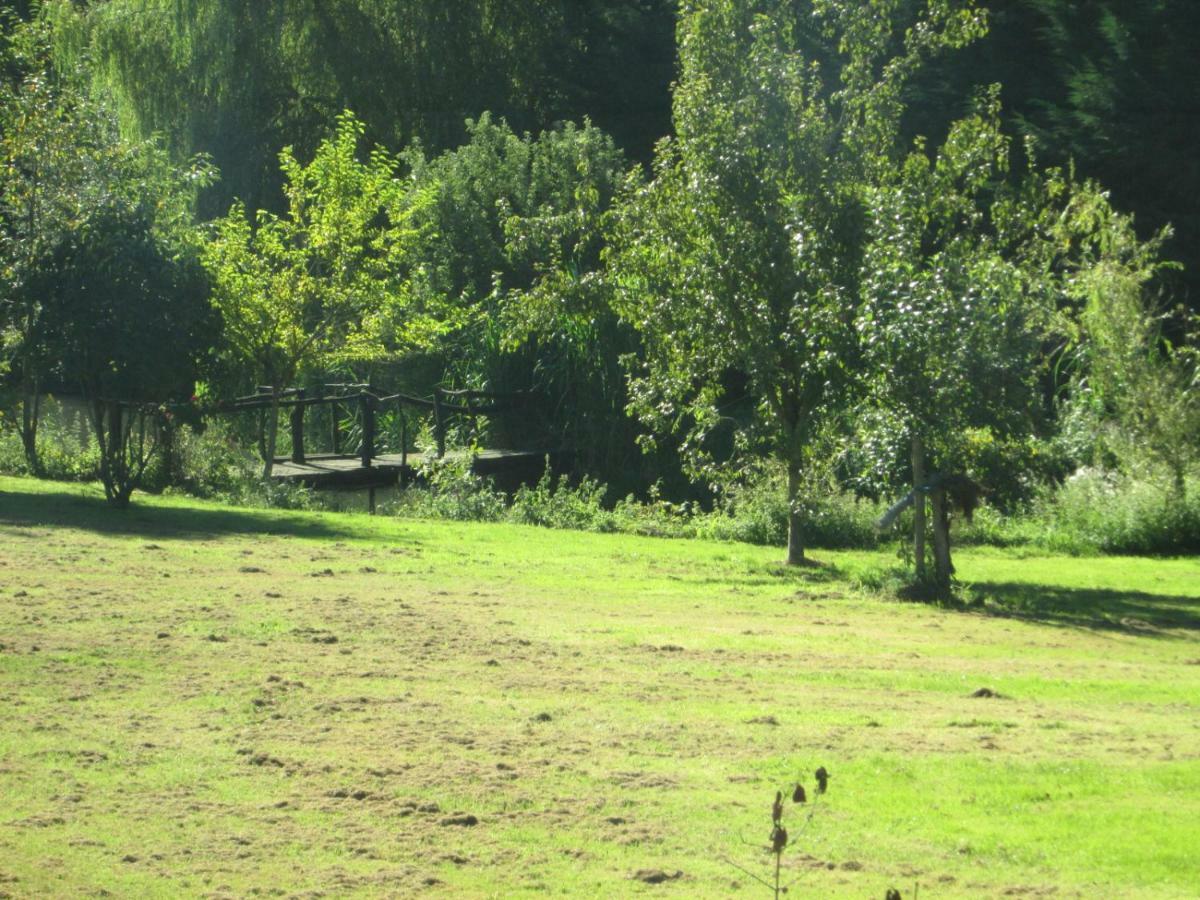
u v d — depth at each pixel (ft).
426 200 97.71
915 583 56.18
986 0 128.88
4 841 21.01
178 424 79.71
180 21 131.75
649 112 151.74
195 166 97.25
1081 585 63.41
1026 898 19.89
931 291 56.65
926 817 23.75
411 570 56.03
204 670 33.58
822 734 29.45
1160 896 20.07
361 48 143.23
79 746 26.30
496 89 152.97
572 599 50.67
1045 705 33.86
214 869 20.16
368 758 26.27
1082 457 93.56
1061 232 75.10
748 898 19.61
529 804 23.82
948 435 56.54
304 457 99.55
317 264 93.09
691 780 25.59
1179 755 28.30
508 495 103.40
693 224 68.49
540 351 111.14
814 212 66.95
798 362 67.46
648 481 106.73
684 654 39.42
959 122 66.69
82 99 88.22
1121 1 122.21
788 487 75.77
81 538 58.90
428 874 20.22
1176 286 119.75
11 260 75.10
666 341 70.59
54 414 104.22
